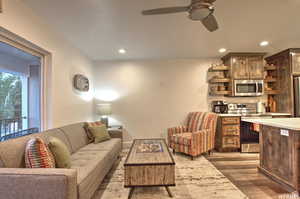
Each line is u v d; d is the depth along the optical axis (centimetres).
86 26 271
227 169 298
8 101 247
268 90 439
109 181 260
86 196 171
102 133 332
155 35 310
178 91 471
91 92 459
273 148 252
